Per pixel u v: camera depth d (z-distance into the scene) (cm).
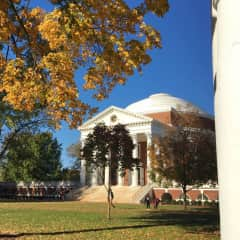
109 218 2892
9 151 4147
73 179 9006
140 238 1753
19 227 2230
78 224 2428
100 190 7212
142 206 4988
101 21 1054
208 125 8225
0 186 8481
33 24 1249
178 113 5728
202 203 5812
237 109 430
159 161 4684
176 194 6450
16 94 1252
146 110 8825
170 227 2259
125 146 3116
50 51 1268
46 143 8344
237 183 427
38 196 8019
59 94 1241
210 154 4462
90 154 3178
